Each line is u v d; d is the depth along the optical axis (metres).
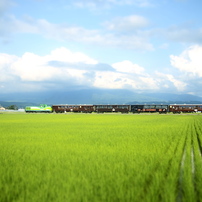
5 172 10.96
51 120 59.50
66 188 8.67
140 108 118.12
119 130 32.31
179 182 9.70
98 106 123.75
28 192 8.34
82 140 22.36
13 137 25.31
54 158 14.00
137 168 11.45
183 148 17.75
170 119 62.75
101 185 8.98
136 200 7.66
